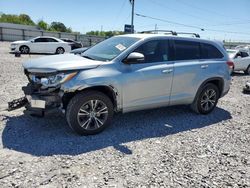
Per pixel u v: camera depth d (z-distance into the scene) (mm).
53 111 4395
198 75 5797
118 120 5512
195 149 4383
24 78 9398
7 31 35719
